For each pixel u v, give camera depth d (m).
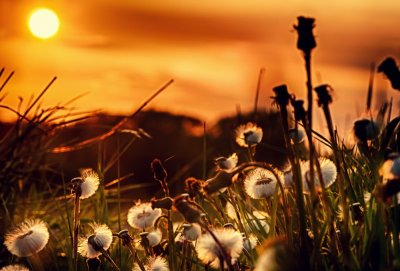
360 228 1.27
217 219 1.43
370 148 1.36
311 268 1.19
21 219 1.90
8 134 2.01
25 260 1.64
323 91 1.20
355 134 1.34
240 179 1.37
